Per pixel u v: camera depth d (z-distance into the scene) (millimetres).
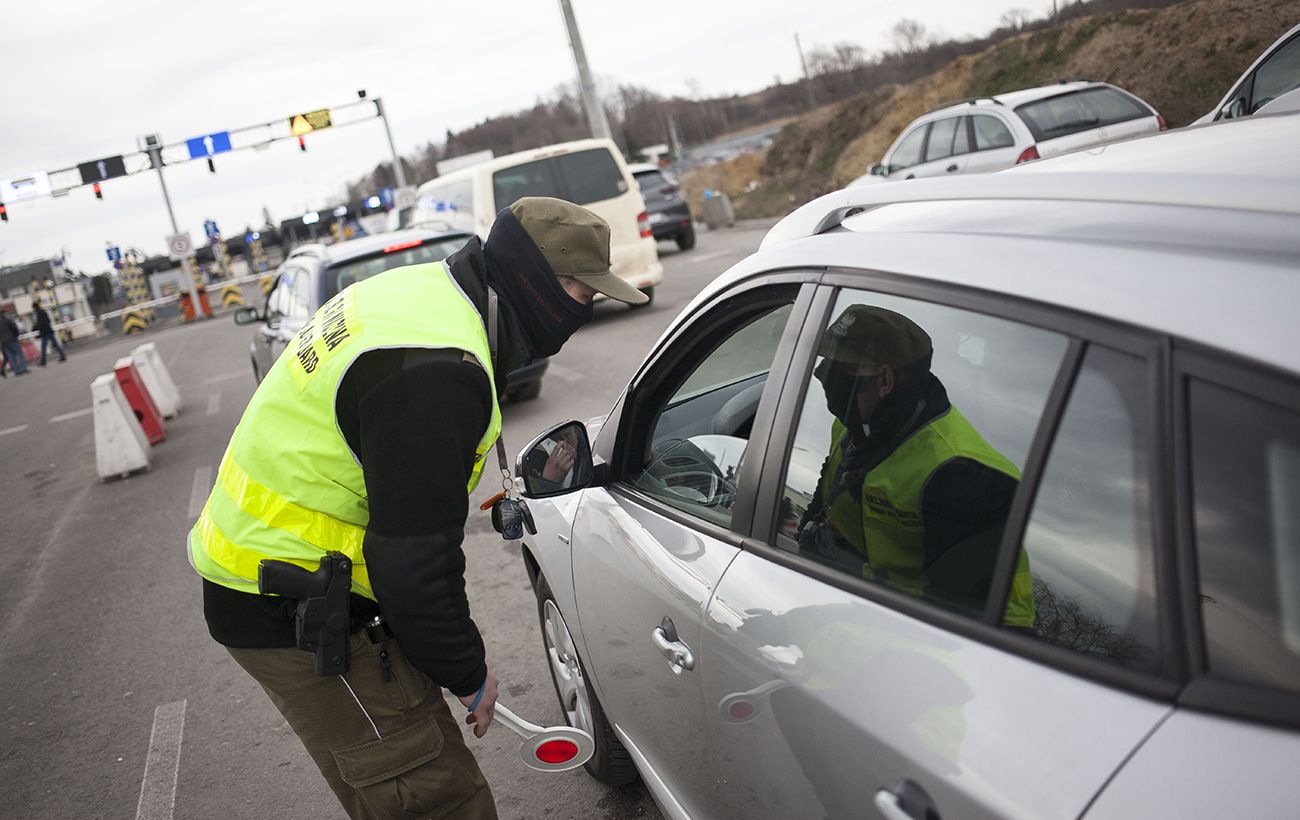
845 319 1758
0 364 28609
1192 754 1042
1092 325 1256
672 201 20719
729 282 2188
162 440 11477
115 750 4340
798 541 1815
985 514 1414
